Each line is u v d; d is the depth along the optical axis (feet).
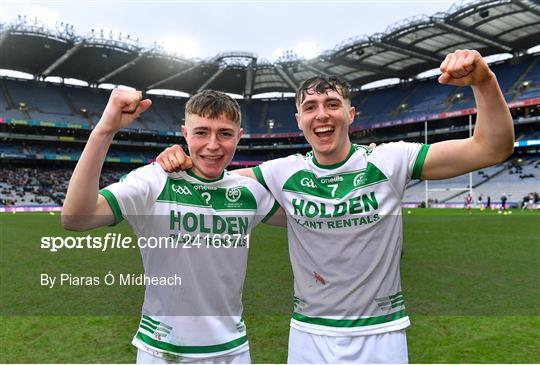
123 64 143.54
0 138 150.92
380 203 8.38
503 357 12.05
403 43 124.57
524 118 125.59
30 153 145.89
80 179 6.95
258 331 14.43
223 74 160.56
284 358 12.14
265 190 9.14
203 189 8.33
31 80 161.58
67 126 149.79
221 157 8.05
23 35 117.39
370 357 8.29
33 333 14.34
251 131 183.01
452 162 8.04
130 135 164.76
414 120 144.25
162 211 8.05
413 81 168.14
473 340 13.37
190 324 7.93
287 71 158.61
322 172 8.64
